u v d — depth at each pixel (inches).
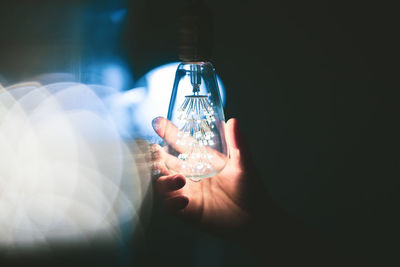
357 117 25.7
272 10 24.6
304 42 25.0
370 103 25.6
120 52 23.7
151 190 23.8
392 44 25.1
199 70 19.6
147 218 23.8
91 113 23.5
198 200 21.8
